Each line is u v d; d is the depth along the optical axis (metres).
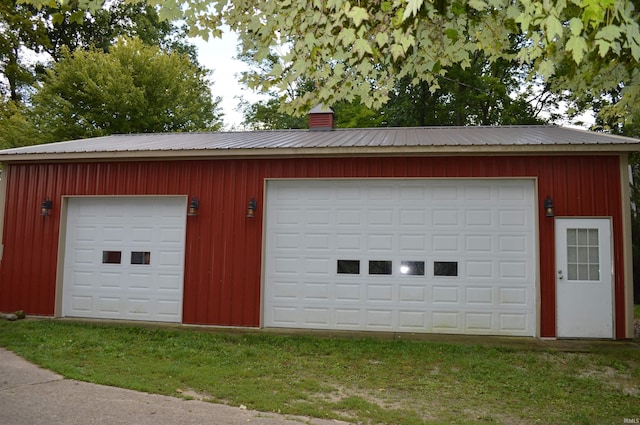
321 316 8.10
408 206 8.06
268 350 6.56
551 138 8.01
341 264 8.14
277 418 4.02
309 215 8.30
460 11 3.75
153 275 8.66
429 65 4.75
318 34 4.00
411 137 8.91
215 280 8.36
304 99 4.55
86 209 9.05
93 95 19.38
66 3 3.75
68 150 8.74
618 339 7.31
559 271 7.51
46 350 6.23
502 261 7.75
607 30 2.54
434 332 7.80
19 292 8.98
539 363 6.05
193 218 8.55
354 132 10.14
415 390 4.98
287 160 8.34
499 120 20.20
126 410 4.06
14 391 4.50
